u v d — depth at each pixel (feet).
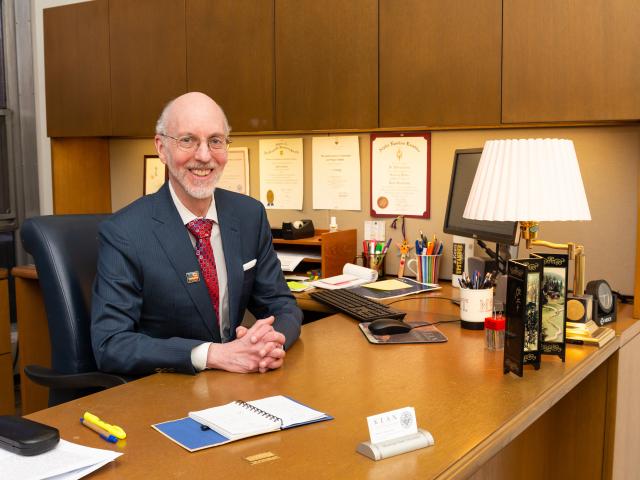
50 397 6.48
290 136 9.59
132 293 5.73
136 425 3.95
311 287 8.02
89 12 9.93
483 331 6.18
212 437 3.72
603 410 6.49
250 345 4.97
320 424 3.94
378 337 5.90
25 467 3.27
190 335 5.98
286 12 8.40
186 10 9.10
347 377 4.85
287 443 3.67
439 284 8.47
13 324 12.52
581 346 5.75
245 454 3.52
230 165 10.10
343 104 8.15
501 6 7.13
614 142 7.61
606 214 7.72
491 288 6.26
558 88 6.92
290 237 8.88
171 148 5.86
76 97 10.19
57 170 10.72
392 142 8.91
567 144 6.00
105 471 3.34
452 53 7.44
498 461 6.02
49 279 6.23
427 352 5.50
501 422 4.00
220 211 6.25
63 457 3.40
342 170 9.29
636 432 7.06
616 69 6.63
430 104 7.62
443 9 7.45
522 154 5.94
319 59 8.25
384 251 8.89
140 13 9.48
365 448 3.51
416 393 4.50
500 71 7.20
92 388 6.24
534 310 4.98
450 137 8.56
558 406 6.77
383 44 7.83
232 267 6.13
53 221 6.43
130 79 9.66
